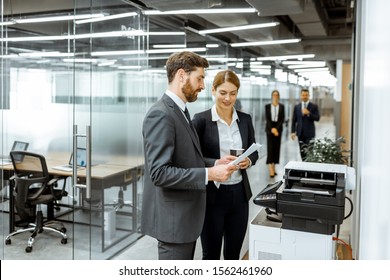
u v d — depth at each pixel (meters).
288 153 9.47
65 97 4.89
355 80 3.10
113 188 3.56
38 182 3.64
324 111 11.17
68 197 4.55
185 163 1.64
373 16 1.41
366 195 1.57
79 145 3.21
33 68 4.72
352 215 2.86
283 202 1.71
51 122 4.88
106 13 3.32
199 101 5.96
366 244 1.51
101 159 3.42
